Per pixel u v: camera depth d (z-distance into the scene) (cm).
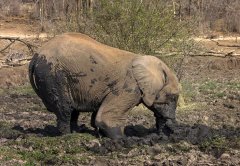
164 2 3981
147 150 2561
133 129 3011
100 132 2705
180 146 2631
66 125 2731
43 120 3366
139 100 2689
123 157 2489
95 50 2691
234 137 2847
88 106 2720
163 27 3903
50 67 2669
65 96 2684
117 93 2669
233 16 8375
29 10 8769
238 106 3981
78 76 2667
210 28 8225
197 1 8294
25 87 4716
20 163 2383
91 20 3956
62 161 2411
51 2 7869
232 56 6356
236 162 2455
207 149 2623
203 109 3841
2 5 8738
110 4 3853
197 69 5919
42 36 6562
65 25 4081
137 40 3878
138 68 2667
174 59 4016
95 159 2441
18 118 3425
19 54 5588
